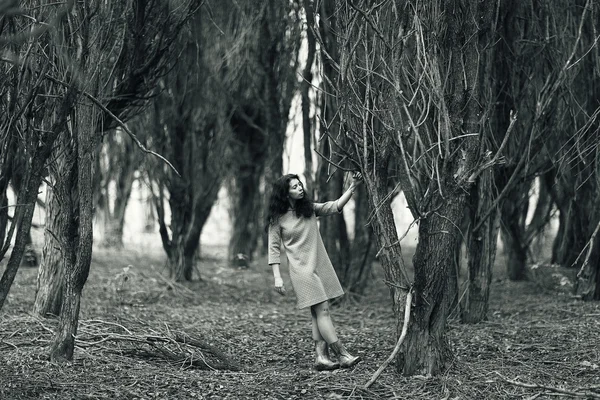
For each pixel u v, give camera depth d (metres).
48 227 8.99
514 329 8.55
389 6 6.21
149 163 13.03
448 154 5.93
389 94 6.24
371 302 11.56
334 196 11.05
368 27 6.31
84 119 6.27
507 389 5.90
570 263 12.38
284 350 7.71
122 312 9.88
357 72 6.32
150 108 12.02
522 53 8.81
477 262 9.16
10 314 9.11
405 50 6.39
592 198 10.20
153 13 7.56
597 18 8.52
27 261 14.61
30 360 6.50
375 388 5.95
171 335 7.34
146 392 5.80
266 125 13.84
